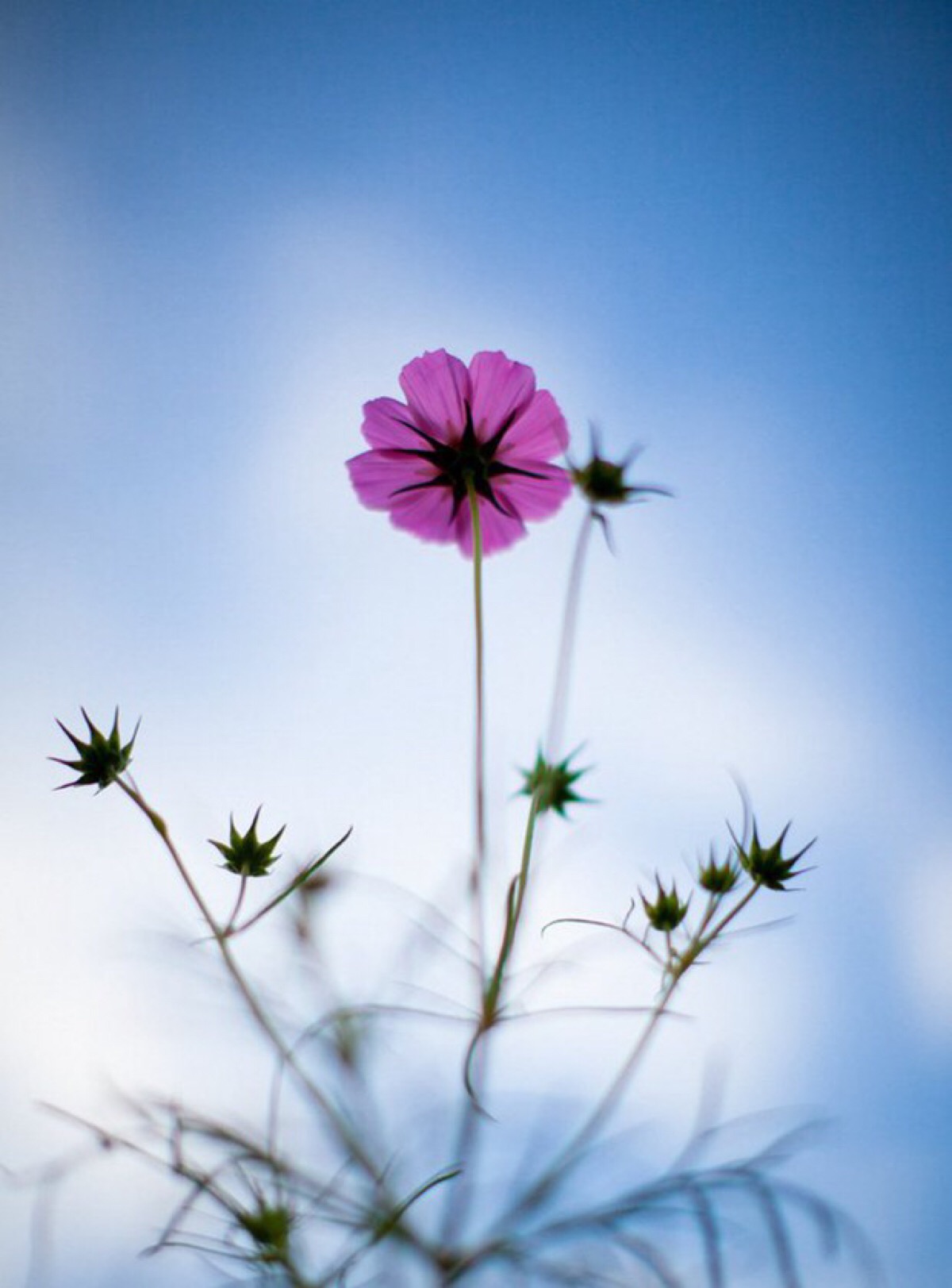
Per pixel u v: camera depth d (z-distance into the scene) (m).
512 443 0.61
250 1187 0.56
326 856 0.55
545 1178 0.59
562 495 0.61
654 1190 0.58
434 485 0.61
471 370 0.61
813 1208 0.58
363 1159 0.58
